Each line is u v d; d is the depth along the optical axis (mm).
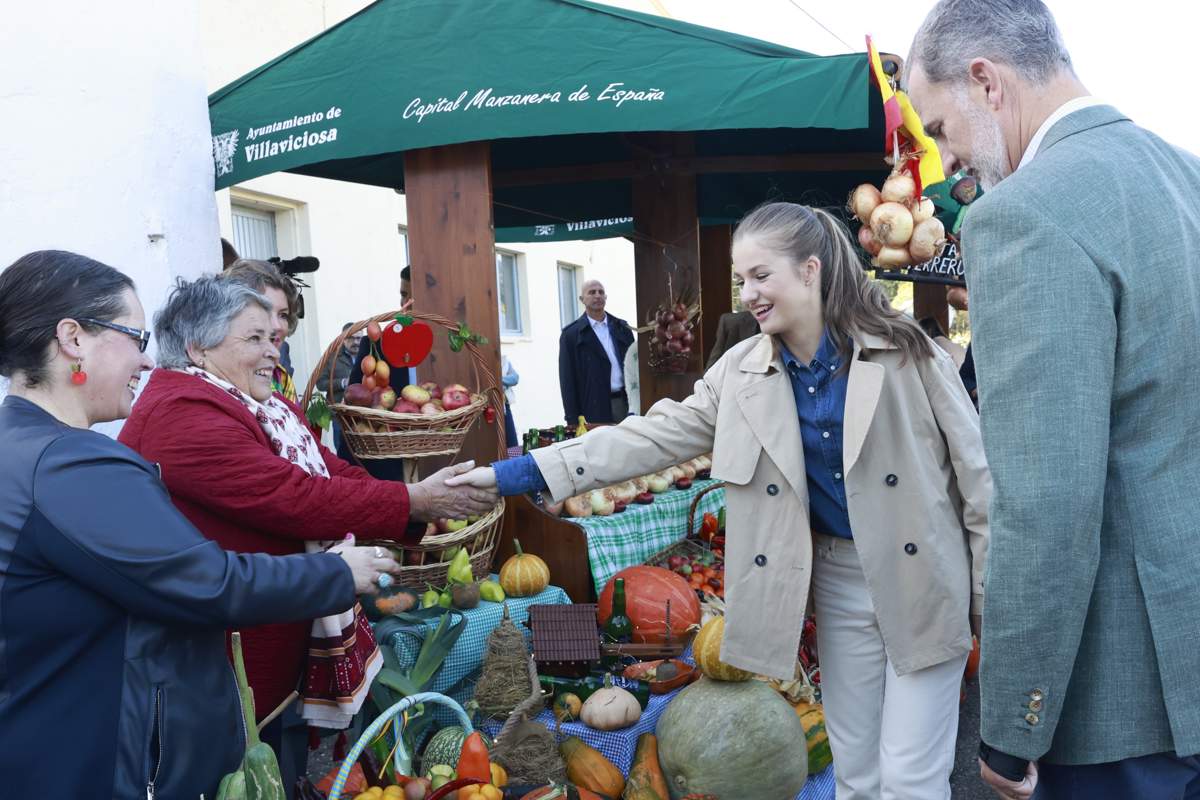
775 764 2742
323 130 3641
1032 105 1386
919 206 2990
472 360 3639
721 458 2271
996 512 1249
